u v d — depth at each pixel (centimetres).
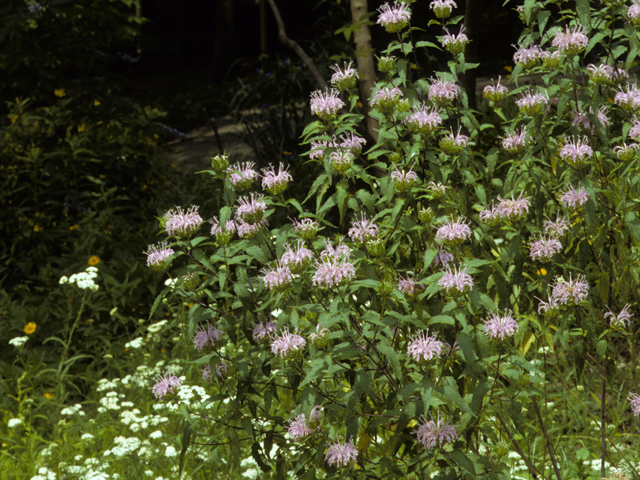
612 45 250
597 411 329
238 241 219
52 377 406
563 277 224
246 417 219
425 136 220
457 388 193
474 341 200
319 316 191
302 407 197
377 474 217
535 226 224
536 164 247
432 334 202
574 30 233
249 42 2005
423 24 1277
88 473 278
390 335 211
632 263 230
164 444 301
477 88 985
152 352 427
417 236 220
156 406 332
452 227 197
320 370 190
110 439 335
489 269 220
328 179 221
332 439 199
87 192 634
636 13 231
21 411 362
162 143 1042
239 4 1966
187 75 2047
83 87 634
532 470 239
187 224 207
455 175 235
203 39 2262
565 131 243
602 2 248
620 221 236
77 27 619
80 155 643
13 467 313
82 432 342
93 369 454
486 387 188
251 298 213
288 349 193
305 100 703
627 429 315
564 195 219
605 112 251
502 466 206
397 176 209
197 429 304
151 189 675
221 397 220
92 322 478
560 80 235
